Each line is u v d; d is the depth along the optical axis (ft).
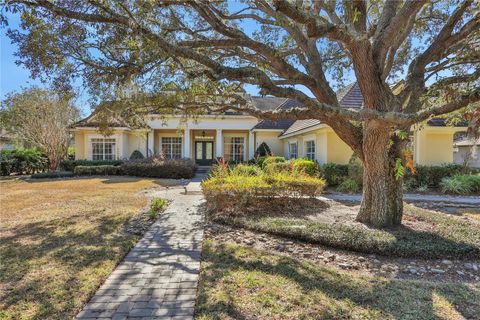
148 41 15.76
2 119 64.44
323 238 17.78
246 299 10.94
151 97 22.67
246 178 29.07
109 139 69.46
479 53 20.54
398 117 15.35
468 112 10.34
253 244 18.25
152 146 73.51
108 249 16.52
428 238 17.72
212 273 13.32
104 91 22.47
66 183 49.88
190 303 10.80
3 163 69.97
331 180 44.39
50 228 21.04
